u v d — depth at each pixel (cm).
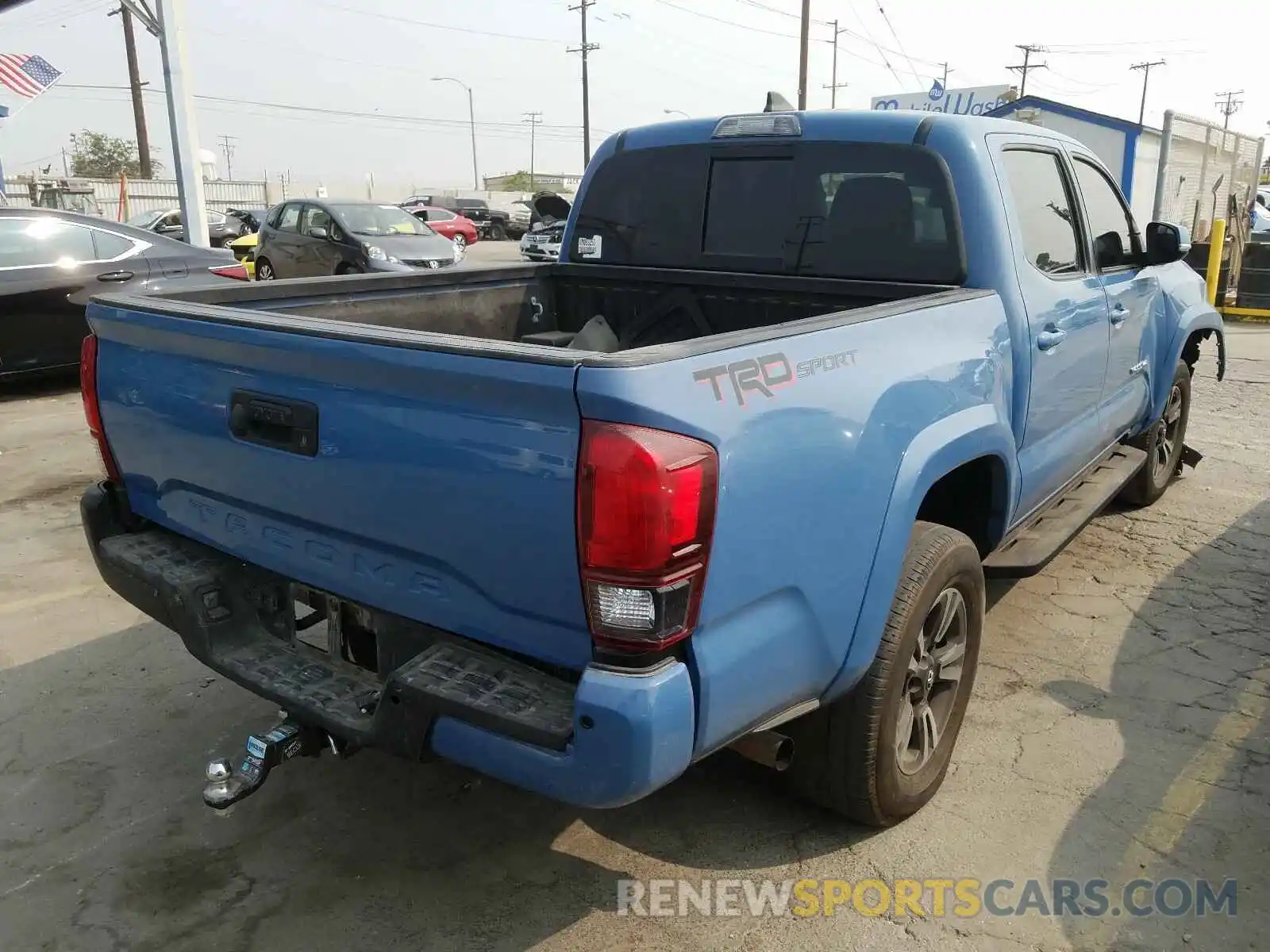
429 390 208
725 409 201
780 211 373
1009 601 453
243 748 339
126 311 272
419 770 328
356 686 249
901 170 342
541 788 203
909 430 259
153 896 269
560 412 191
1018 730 347
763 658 218
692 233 398
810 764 278
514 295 413
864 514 242
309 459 236
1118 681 381
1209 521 560
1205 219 1858
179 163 1430
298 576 254
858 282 348
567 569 198
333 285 345
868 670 265
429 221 3338
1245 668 391
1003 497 331
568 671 218
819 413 227
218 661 263
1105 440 454
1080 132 2161
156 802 310
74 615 443
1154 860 281
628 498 186
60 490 614
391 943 251
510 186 8369
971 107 3061
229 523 269
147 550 288
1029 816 301
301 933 255
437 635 234
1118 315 421
